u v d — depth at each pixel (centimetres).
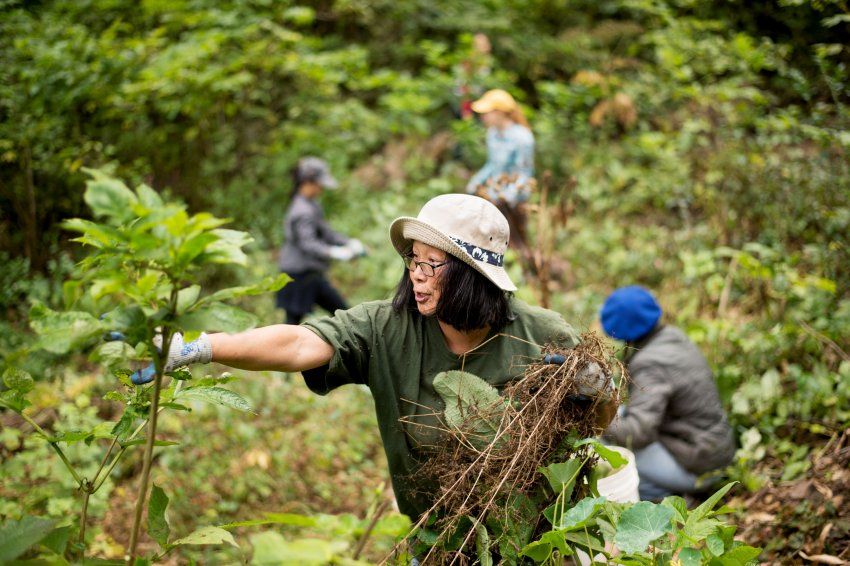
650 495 346
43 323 136
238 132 852
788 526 306
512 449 200
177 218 127
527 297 475
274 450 436
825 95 588
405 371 218
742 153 603
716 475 342
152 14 764
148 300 137
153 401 144
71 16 715
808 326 417
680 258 578
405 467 224
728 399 402
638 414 326
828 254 456
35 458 317
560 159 814
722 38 723
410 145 886
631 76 914
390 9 1040
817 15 616
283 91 907
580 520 181
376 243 725
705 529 178
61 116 631
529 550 188
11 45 616
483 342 217
